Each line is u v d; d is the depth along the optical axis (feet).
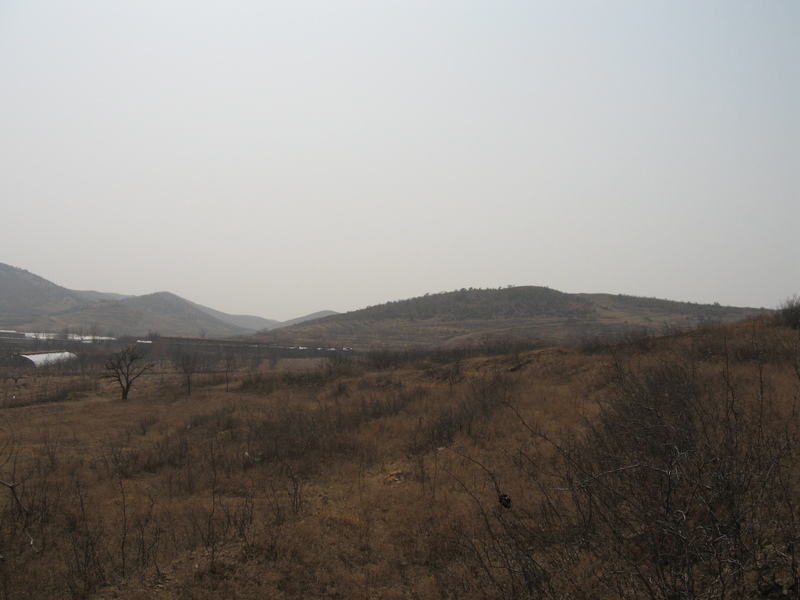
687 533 11.93
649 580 12.41
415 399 62.08
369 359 126.93
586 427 28.14
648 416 15.85
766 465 13.15
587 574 14.16
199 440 52.49
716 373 34.12
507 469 28.09
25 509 24.94
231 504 28.27
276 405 74.43
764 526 12.73
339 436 44.14
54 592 17.40
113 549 21.50
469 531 20.08
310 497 28.53
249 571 17.85
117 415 83.05
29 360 179.63
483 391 54.44
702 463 12.40
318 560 19.01
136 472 39.58
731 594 11.16
